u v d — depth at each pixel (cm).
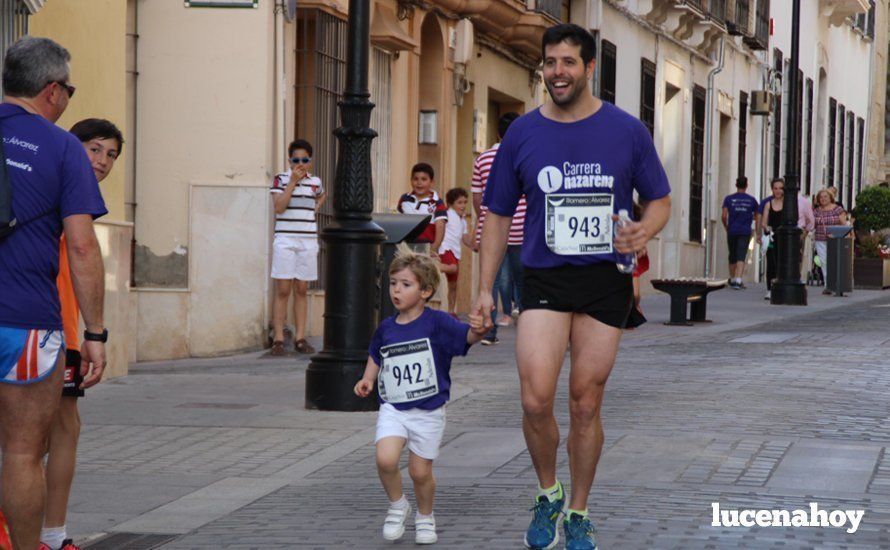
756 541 941
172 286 2292
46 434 834
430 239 2434
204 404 1631
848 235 4112
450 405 1595
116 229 1866
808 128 6369
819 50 6519
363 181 1577
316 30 2430
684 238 4694
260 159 2289
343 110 1580
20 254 809
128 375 1934
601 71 3775
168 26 2302
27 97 826
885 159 8275
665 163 4603
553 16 3434
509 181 924
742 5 5166
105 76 1838
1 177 797
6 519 826
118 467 1252
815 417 1484
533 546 930
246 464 1265
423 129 2969
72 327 904
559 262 902
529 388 903
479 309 948
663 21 4356
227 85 2292
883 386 1745
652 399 1609
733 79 5266
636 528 973
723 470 1185
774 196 3978
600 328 905
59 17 1712
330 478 1201
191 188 2292
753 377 1823
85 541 980
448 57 2975
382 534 985
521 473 1186
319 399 1573
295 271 2238
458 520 1019
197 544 970
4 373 809
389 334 980
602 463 1212
